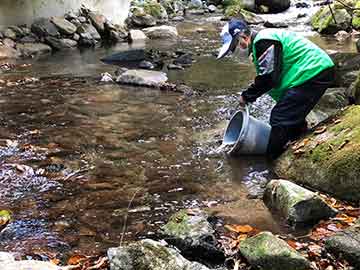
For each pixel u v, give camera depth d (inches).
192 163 193.3
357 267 127.3
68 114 250.8
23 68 356.8
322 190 169.8
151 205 161.5
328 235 141.9
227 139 210.1
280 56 188.5
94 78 327.9
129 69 346.9
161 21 576.1
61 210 158.6
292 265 124.4
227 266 131.1
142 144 211.5
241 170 188.1
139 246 126.4
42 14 456.8
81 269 127.6
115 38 471.2
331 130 184.2
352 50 423.2
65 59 391.2
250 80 318.0
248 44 193.5
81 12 490.3
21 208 159.6
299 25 582.6
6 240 142.0
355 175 163.0
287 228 147.8
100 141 214.7
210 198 166.4
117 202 163.6
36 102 271.6
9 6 430.6
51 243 140.9
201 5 687.1
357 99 234.1
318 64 190.5
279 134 194.1
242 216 154.6
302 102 191.8
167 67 357.1
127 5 541.6
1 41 405.1
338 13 521.7
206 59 383.9
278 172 185.3
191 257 134.1
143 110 257.4
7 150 204.2
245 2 681.6
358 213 154.8
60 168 188.2
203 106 263.9
